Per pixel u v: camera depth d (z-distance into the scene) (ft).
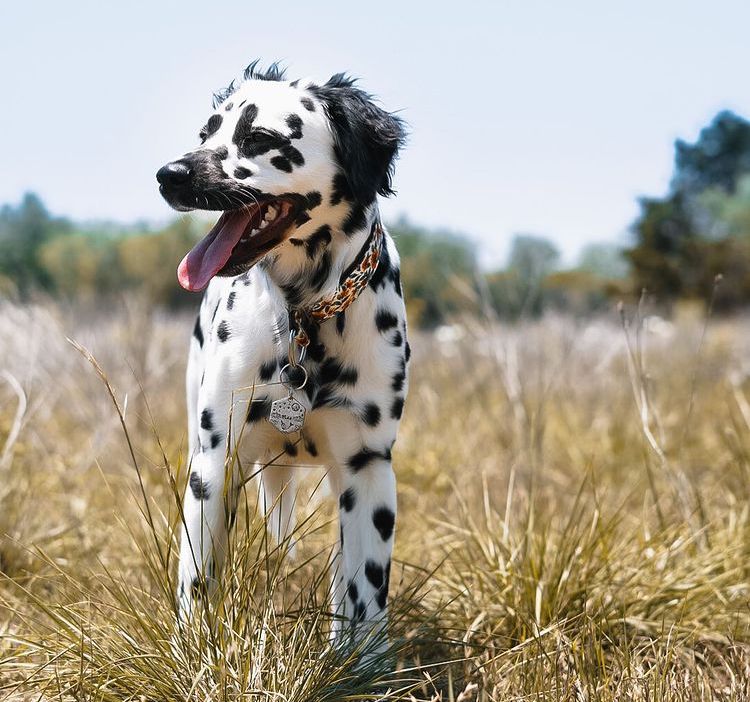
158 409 19.75
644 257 76.95
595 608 10.34
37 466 15.67
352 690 8.50
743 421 19.66
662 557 11.51
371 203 9.52
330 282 9.47
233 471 9.31
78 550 12.48
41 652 8.79
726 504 15.15
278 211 9.48
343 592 10.07
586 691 8.58
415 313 34.27
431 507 15.11
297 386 9.54
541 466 17.08
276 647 8.46
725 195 89.15
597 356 26.61
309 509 13.16
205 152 9.13
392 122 9.69
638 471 17.62
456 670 9.53
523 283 24.76
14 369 18.95
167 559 8.83
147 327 21.31
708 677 9.49
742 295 73.87
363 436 9.86
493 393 23.73
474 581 11.32
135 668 8.39
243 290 9.79
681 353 30.14
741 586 11.29
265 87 9.54
